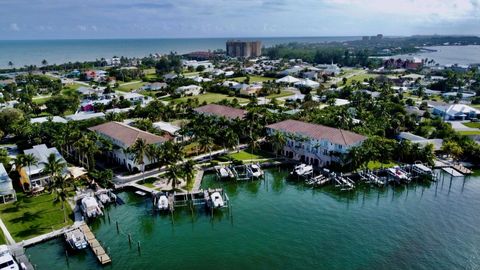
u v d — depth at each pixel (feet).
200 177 354.33
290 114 515.09
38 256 234.17
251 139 413.39
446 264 228.43
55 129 435.53
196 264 229.25
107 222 279.49
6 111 492.95
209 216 290.35
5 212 278.67
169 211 293.84
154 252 242.17
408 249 243.60
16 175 339.36
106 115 505.66
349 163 360.89
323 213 294.66
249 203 313.12
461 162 399.65
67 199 302.86
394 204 310.65
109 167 376.27
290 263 229.45
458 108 607.37
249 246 248.11
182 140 449.06
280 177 367.45
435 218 284.82
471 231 265.34
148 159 364.17
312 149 393.70
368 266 226.38
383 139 424.05
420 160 385.91
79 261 231.30
